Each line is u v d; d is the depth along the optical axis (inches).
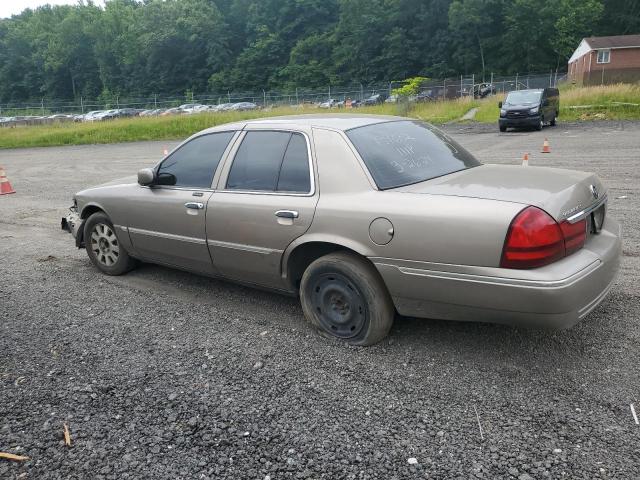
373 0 3378.4
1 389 140.4
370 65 3353.8
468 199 130.6
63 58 4453.7
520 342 149.4
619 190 342.3
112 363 151.6
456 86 1926.7
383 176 146.9
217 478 104.7
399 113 1339.8
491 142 716.7
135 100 3095.5
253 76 3804.1
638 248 224.2
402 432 115.0
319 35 3750.0
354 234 142.9
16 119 2038.6
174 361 151.0
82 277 228.7
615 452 105.4
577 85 1701.5
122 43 4234.7
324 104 2028.8
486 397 125.3
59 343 165.8
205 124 1322.6
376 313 146.0
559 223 124.7
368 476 102.9
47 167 754.8
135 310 189.0
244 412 125.2
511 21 2974.9
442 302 134.2
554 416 117.1
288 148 163.3
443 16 3218.5
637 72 1983.3
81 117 2207.2
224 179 176.7
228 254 175.2
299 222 153.3
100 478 106.2
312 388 133.5
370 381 135.0
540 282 119.9
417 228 132.6
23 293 212.5
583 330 153.9
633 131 750.5
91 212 234.4
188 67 4040.4
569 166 456.4
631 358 137.9
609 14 3048.7
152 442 116.3
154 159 779.4
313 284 157.0
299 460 108.3
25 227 344.2
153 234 199.0
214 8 4079.7
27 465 110.9
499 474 101.3
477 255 125.7
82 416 126.9
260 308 184.5
